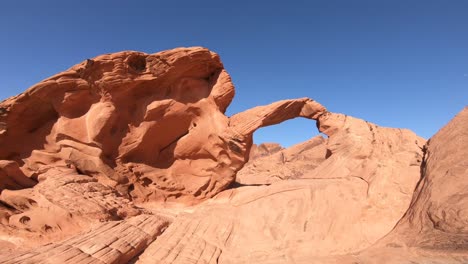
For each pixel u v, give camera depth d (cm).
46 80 1472
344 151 1560
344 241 995
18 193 1322
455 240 648
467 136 972
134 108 1672
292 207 1209
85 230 1081
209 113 1739
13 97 1480
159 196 1694
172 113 1691
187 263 908
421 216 870
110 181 1546
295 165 2698
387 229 991
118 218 1253
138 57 1578
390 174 1198
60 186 1269
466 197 762
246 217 1245
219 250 1048
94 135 1525
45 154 1536
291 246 1016
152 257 923
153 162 1745
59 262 723
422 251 691
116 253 840
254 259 977
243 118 1691
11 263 700
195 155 1766
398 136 1580
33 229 1187
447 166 928
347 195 1184
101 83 1518
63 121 1527
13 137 1545
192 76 1744
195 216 1325
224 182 1694
